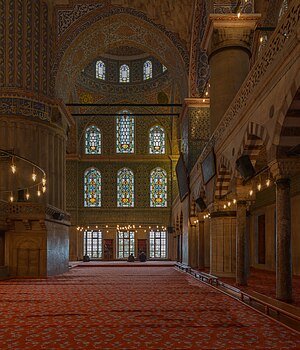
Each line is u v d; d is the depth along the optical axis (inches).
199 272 626.5
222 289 469.1
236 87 569.0
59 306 355.6
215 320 289.7
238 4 550.3
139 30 866.1
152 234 1275.8
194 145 810.8
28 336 245.0
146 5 826.2
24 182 706.2
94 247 1264.8
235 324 275.6
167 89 1259.2
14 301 386.9
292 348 214.5
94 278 644.1
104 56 1293.1
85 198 1277.1
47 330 261.0
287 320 283.6
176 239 1122.7
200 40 796.6
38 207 655.8
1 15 739.4
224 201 549.0
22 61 741.9
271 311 320.2
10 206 657.6
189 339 235.1
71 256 1236.5
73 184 1259.8
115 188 1278.3
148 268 929.5
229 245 555.8
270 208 748.0
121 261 1232.2
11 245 661.3
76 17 823.1
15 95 719.7
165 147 1286.9
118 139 1289.4
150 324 277.0
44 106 748.6
